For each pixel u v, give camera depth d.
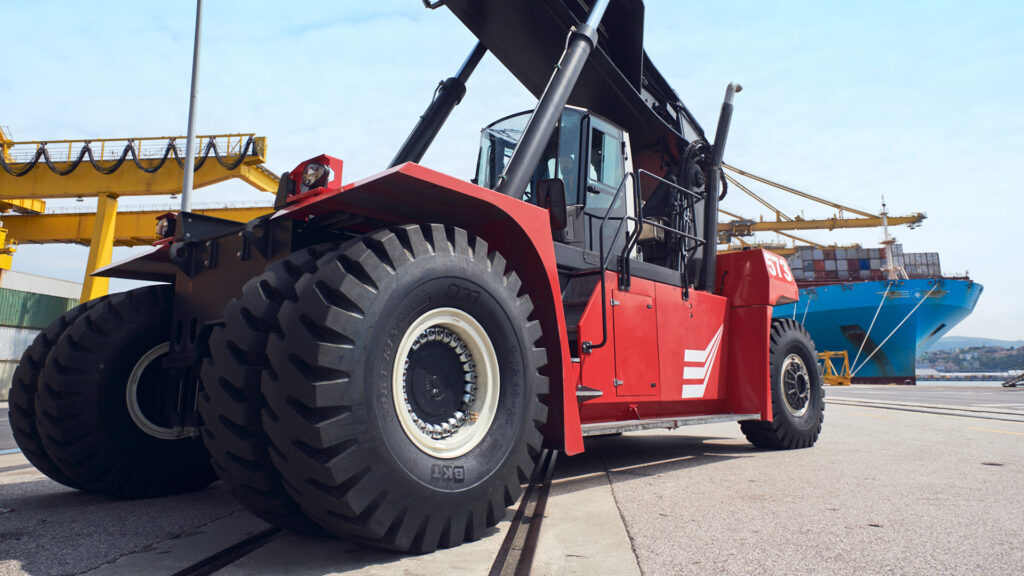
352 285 1.81
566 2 4.05
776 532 2.23
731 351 4.74
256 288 1.96
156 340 2.94
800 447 4.93
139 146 21.62
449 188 2.06
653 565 1.84
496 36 4.02
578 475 3.67
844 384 33.34
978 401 13.65
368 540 1.85
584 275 3.35
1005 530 2.24
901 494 2.93
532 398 2.35
